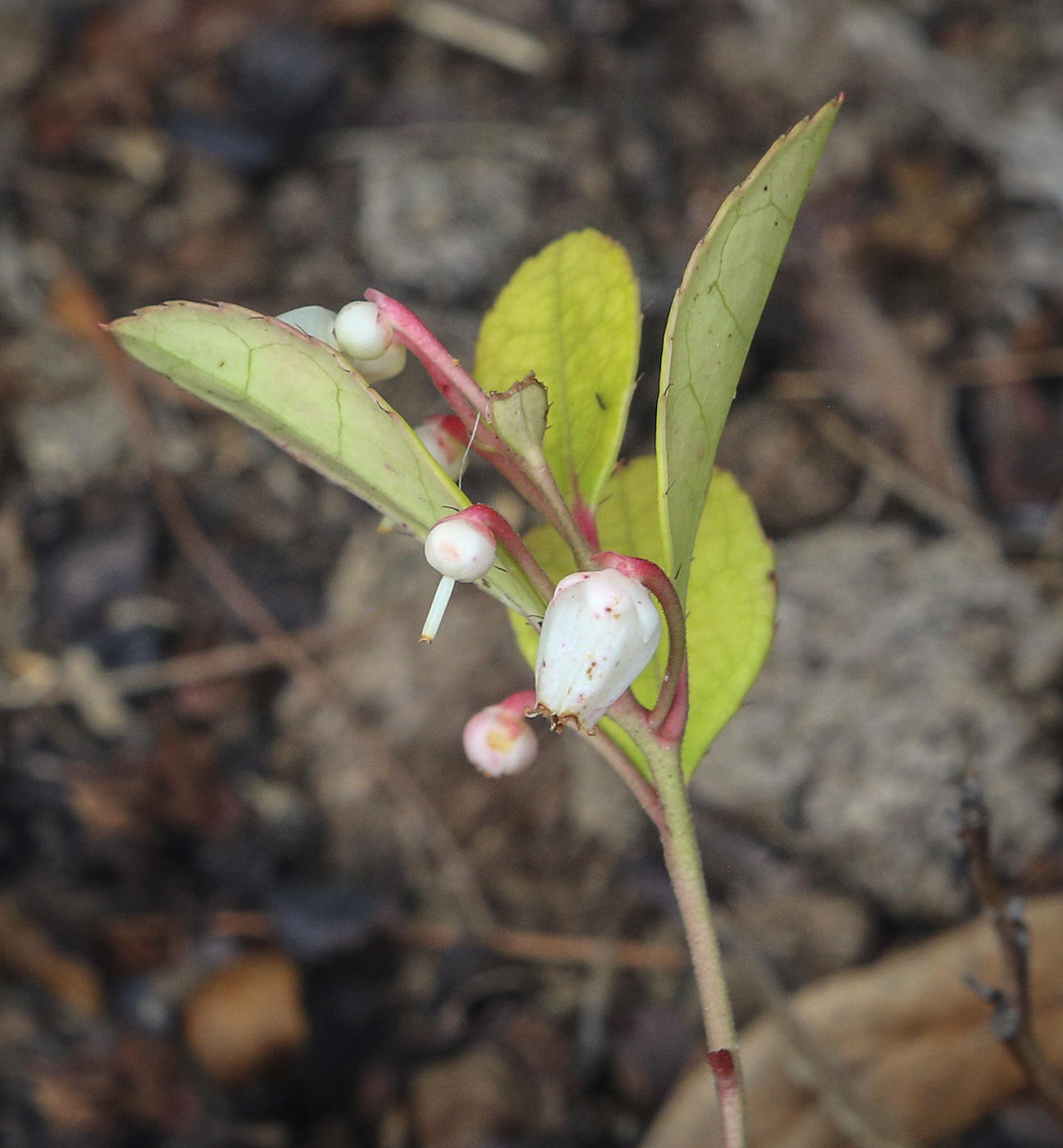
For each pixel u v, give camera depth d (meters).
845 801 0.26
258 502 0.32
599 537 0.16
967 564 0.29
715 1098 0.21
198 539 0.32
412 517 0.14
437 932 0.27
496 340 0.15
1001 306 0.34
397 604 0.30
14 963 0.26
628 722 0.14
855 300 0.33
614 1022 0.25
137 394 0.33
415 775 0.28
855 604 0.28
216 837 0.28
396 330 0.14
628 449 0.30
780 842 0.26
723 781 0.26
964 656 0.27
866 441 0.32
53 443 0.33
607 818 0.27
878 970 0.22
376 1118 0.25
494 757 0.15
